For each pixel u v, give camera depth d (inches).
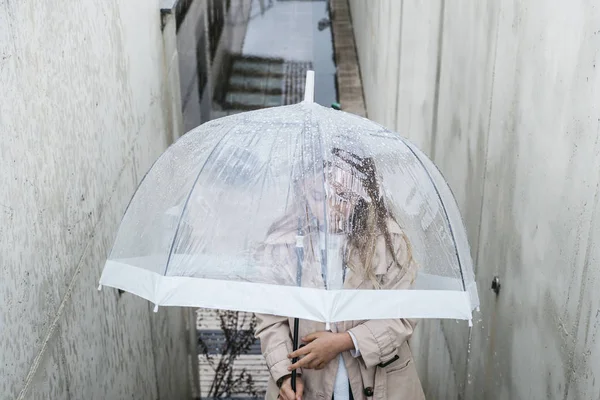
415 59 238.4
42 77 100.4
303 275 80.8
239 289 81.0
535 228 104.1
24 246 90.9
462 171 158.2
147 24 195.0
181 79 423.8
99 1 139.3
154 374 190.7
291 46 492.1
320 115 91.3
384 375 94.1
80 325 116.7
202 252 83.2
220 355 333.4
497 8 128.3
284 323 94.8
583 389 84.5
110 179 142.0
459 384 164.1
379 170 87.4
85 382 118.6
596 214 81.0
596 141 81.0
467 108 153.8
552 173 96.5
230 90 427.2
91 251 125.3
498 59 126.9
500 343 125.1
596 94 81.2
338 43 500.7
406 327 91.9
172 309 230.8
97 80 134.7
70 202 113.1
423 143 218.8
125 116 160.9
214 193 85.8
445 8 183.5
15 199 88.0
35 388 93.7
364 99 431.2
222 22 518.6
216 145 88.9
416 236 87.0
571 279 88.9
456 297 85.8
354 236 82.9
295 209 83.5
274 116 91.7
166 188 88.9
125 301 155.1
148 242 86.9
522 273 111.3
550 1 98.4
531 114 106.5
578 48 87.3
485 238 136.6
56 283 104.6
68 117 113.3
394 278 84.9
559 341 93.4
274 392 98.3
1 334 82.0
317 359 89.3
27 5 95.0
